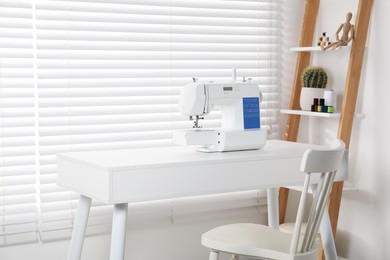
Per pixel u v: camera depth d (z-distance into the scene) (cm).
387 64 340
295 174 291
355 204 364
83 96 341
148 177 254
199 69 375
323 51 362
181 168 261
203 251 379
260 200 394
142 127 359
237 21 383
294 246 250
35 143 333
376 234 352
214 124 380
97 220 348
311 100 372
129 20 350
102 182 251
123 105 353
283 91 401
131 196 251
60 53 336
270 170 284
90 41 344
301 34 392
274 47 396
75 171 273
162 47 362
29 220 333
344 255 373
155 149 308
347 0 367
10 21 323
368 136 354
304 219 403
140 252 361
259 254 259
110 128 350
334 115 351
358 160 361
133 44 354
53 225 338
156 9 358
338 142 269
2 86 324
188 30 368
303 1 401
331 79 379
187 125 372
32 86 330
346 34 347
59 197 338
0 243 325
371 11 349
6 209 329
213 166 269
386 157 344
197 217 374
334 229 348
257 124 305
